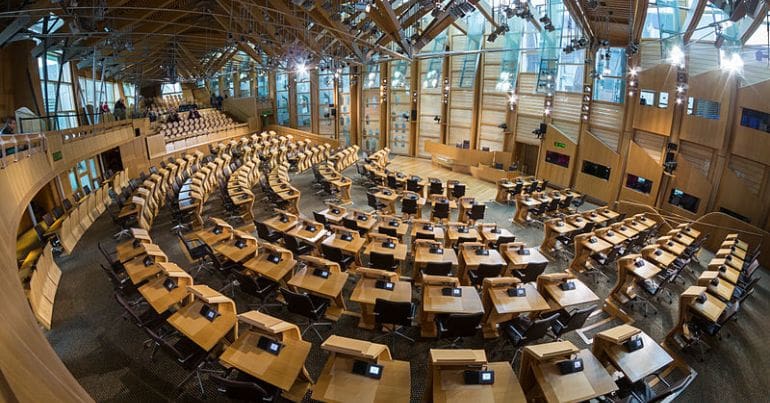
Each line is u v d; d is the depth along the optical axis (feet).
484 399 15.81
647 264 31.22
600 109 59.77
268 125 106.32
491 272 29.40
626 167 56.39
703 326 25.82
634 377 18.45
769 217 40.11
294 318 27.66
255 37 60.39
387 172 61.52
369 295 24.22
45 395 8.98
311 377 22.31
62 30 45.78
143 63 90.43
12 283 16.39
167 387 21.49
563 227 40.57
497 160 73.87
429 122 85.76
